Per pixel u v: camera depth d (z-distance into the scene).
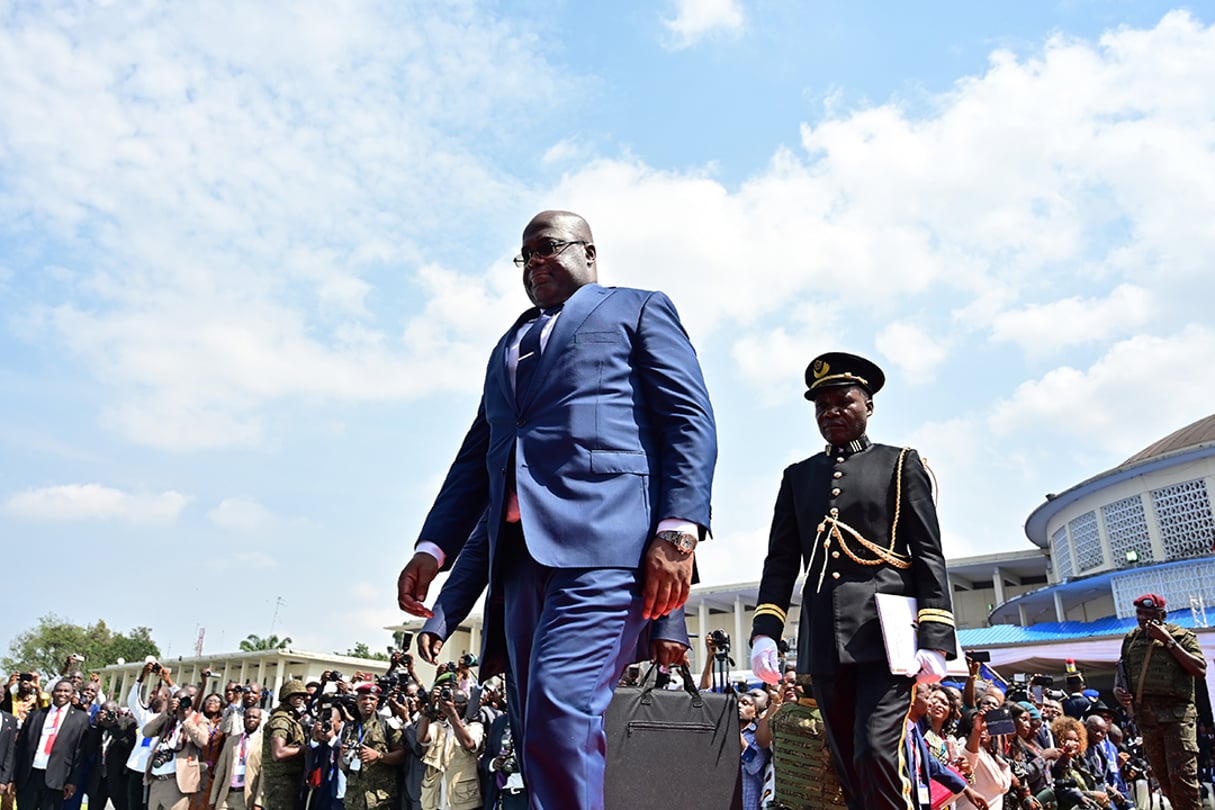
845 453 4.66
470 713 10.41
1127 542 28.72
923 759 5.23
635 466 2.59
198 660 42.97
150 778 13.07
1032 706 9.77
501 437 2.77
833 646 4.23
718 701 3.91
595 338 2.74
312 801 11.40
